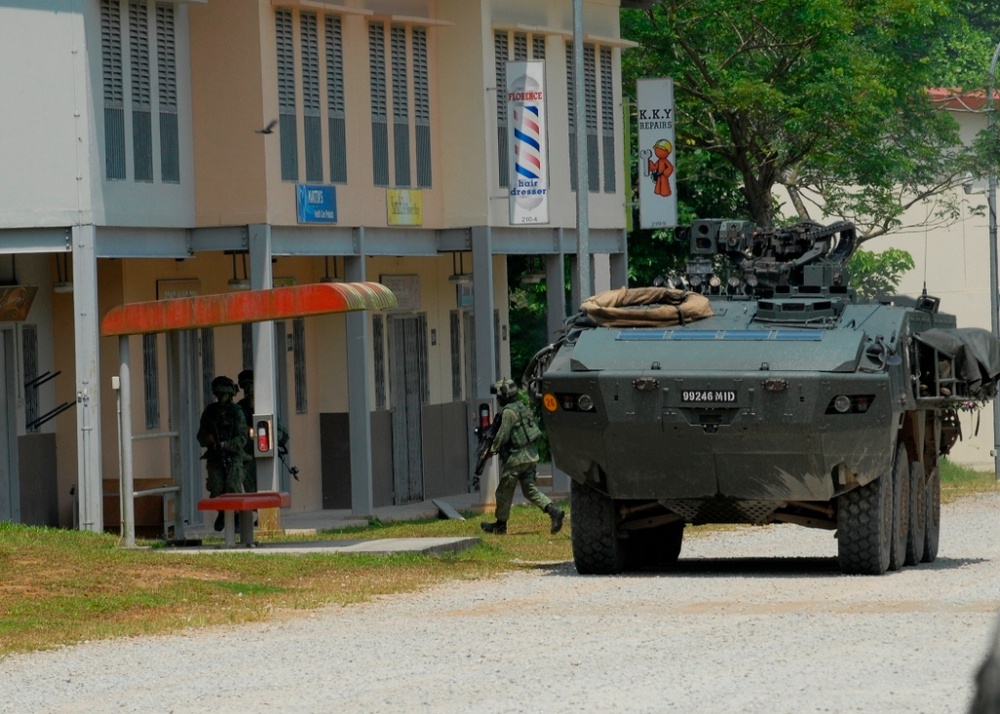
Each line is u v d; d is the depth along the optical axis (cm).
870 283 11512
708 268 4303
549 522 5794
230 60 5497
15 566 3819
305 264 6631
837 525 3938
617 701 2230
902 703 2156
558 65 6994
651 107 7312
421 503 6844
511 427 5206
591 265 7925
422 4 6378
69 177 4969
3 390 5434
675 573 4091
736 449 3828
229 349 6147
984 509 6662
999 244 11712
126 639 3009
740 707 2159
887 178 9575
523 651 2705
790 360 3806
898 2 9038
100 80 5050
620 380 3841
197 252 5972
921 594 3416
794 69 8981
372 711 2222
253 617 3269
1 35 4938
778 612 3136
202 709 2283
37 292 5581
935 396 4150
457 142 6431
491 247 6444
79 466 4906
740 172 9662
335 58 5909
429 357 7144
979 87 10350
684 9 8981
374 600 3562
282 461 5722
